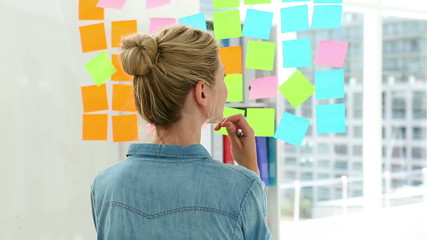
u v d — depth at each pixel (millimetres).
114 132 1737
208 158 915
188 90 898
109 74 1709
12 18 1634
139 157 941
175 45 883
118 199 913
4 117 1627
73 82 1759
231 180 876
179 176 882
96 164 1811
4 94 1627
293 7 1722
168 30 916
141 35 917
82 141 1779
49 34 1706
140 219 880
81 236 1791
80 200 1782
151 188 887
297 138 1735
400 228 3098
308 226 3078
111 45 1755
